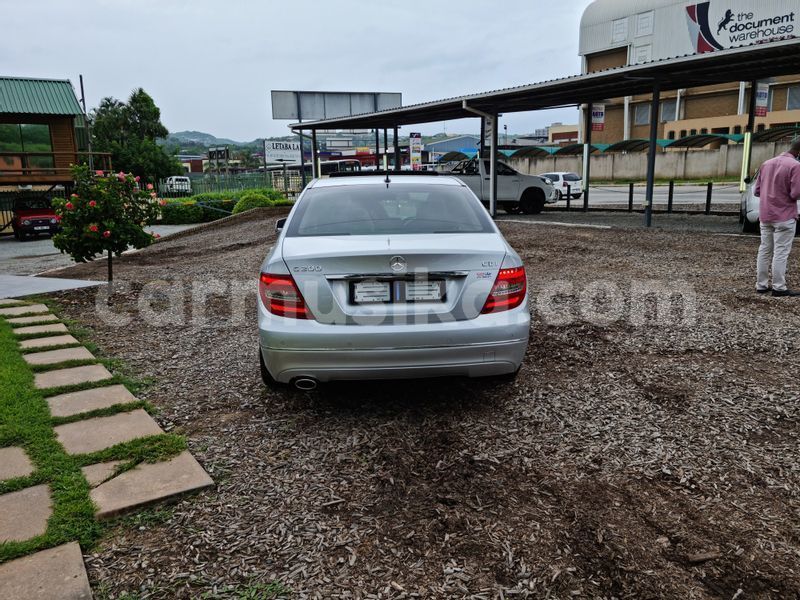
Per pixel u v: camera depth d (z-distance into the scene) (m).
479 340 3.49
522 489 3.01
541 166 50.44
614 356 4.98
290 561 2.49
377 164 26.02
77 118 26.52
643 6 48.41
